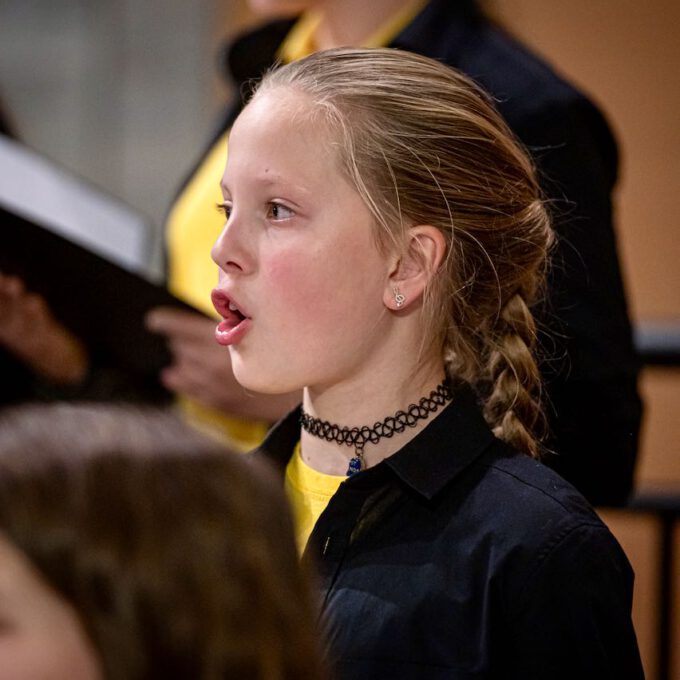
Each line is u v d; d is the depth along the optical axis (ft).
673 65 32.30
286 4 17.12
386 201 10.08
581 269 14.23
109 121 37.91
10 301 17.40
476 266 10.53
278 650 6.43
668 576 18.86
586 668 9.69
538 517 9.91
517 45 15.61
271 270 9.99
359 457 10.39
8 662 5.88
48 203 17.22
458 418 10.42
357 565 10.05
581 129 14.71
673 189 32.32
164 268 19.17
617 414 14.21
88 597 6.05
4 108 21.38
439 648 9.66
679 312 32.27
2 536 6.07
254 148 10.13
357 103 10.21
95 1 37.52
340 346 10.07
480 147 10.45
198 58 37.35
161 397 17.98
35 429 6.52
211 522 6.40
